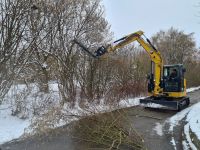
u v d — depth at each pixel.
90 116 9.98
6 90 11.60
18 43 11.67
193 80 36.16
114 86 17.16
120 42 15.01
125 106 15.32
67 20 15.15
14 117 11.73
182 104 15.91
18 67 11.87
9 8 11.30
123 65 18.64
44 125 9.66
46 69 13.88
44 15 13.43
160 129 10.91
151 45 16.16
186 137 9.59
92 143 8.77
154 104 15.32
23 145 8.69
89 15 15.76
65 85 14.34
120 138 8.59
